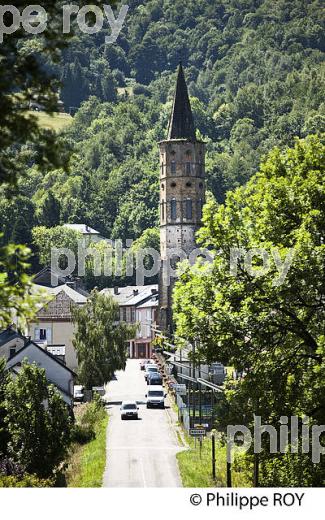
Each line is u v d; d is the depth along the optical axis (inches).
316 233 1882.4
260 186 1961.1
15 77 863.7
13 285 916.0
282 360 1857.8
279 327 1862.7
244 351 1865.2
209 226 1932.8
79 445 3528.5
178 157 7485.2
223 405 2052.2
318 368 1736.0
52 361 4128.9
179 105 7608.3
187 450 3316.9
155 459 3176.7
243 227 1927.9
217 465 2965.1
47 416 2714.1
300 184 1950.1
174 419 4109.3
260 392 1836.9
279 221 1913.1
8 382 2800.2
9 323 943.0
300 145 2025.1
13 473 2618.1
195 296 1897.1
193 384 4028.1
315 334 1841.8
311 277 1820.9
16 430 2687.0
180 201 7460.6
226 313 1877.5
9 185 904.3
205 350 1873.8
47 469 2701.8
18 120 865.5
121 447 3427.7
